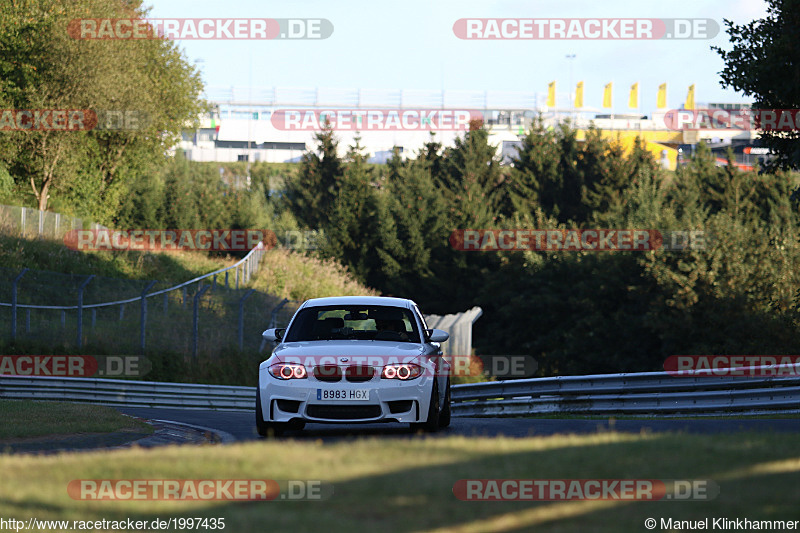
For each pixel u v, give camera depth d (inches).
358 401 1481.3
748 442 997.8
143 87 7662.4
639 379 2532.0
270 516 699.4
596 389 2625.5
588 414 2630.4
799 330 6451.8
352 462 900.6
